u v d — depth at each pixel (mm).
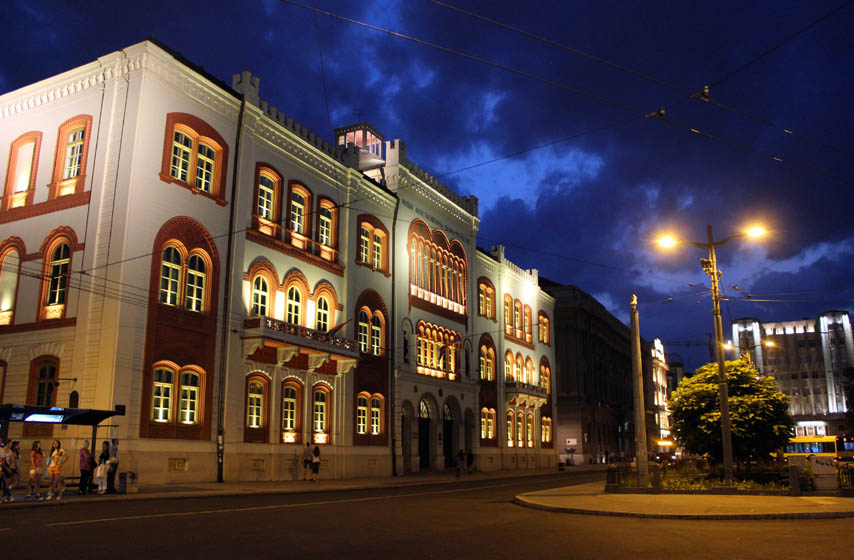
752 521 16047
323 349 32344
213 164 29531
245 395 29453
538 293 63500
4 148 29406
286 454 31172
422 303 44062
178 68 27781
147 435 24906
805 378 122875
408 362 41750
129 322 24656
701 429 28109
